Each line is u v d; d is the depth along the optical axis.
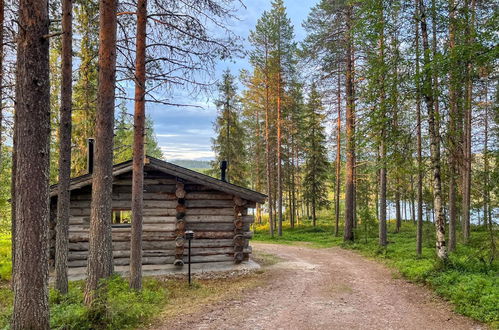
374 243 18.97
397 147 11.12
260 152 30.92
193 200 12.49
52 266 11.13
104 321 6.12
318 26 19.42
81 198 11.69
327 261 14.46
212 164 29.50
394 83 10.24
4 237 21.62
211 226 12.61
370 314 7.43
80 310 6.33
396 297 8.77
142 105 8.36
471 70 9.38
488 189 11.69
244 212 12.99
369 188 30.94
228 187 12.47
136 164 8.47
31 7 4.82
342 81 20.31
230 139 28.53
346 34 17.42
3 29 8.91
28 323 4.96
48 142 5.11
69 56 8.36
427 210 18.59
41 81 4.94
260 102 24.75
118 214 15.02
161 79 8.40
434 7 9.91
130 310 6.65
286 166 31.69
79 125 17.83
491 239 10.83
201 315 7.17
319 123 29.83
